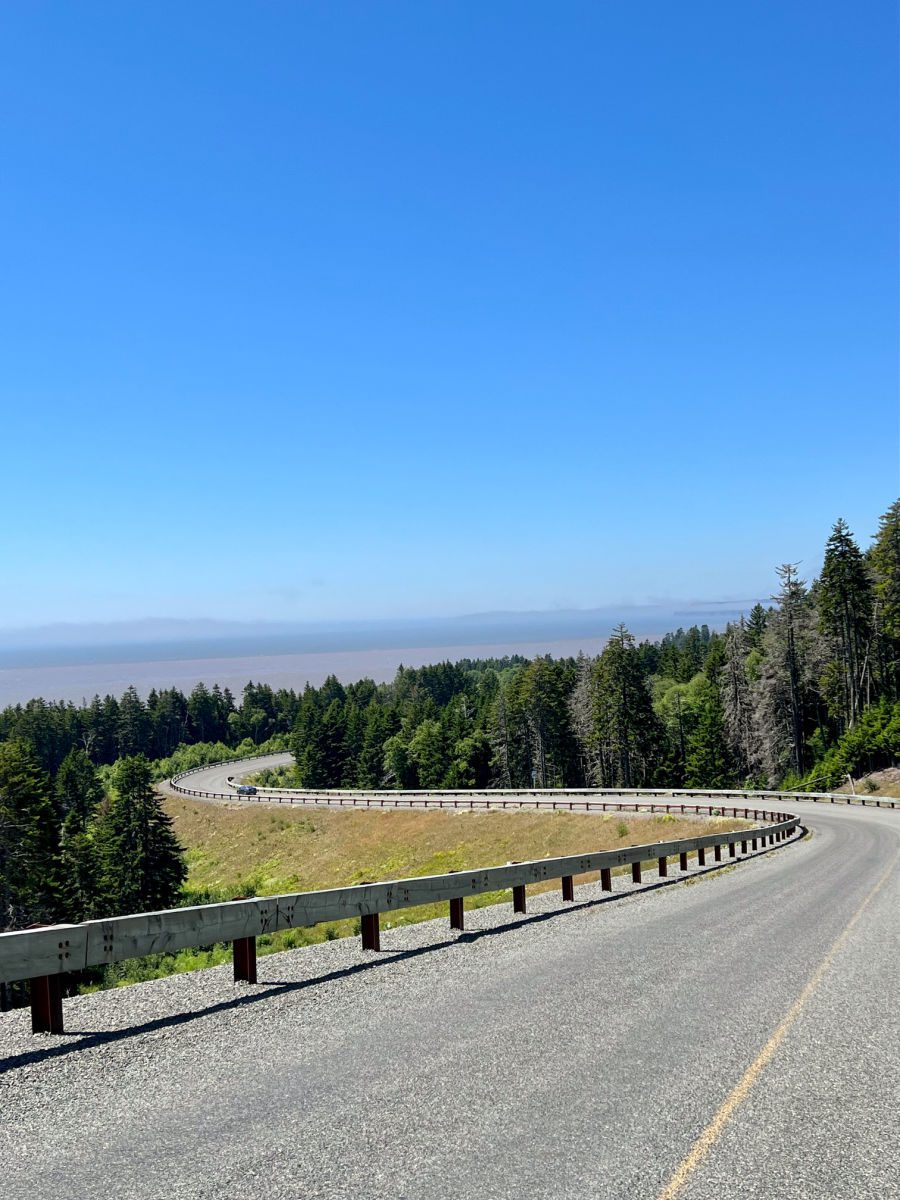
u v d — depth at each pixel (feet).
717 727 279.90
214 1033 24.22
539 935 40.42
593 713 288.92
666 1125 17.49
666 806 196.75
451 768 350.02
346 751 402.93
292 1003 27.66
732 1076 20.48
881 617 245.65
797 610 255.29
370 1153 16.10
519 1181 14.98
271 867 228.84
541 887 80.64
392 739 382.42
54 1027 24.44
